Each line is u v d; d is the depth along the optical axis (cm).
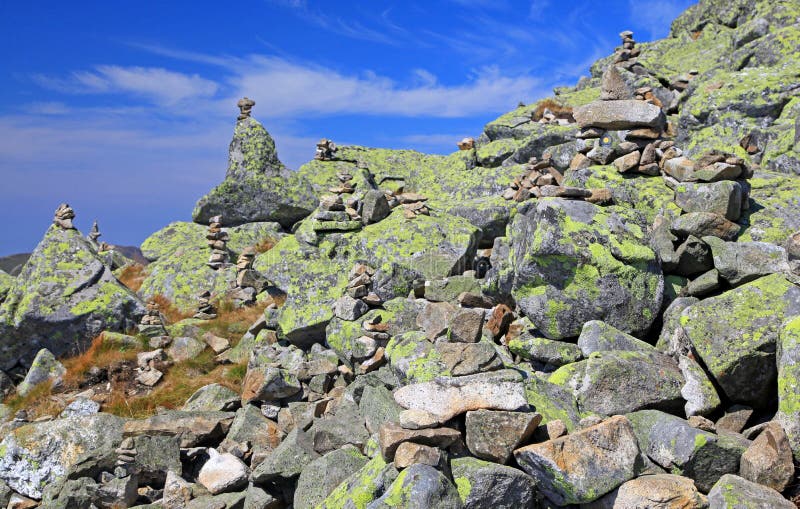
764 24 2834
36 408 1814
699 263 1283
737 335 1006
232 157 3281
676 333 1144
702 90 2330
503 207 2283
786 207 1366
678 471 888
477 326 1218
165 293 2639
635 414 1005
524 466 895
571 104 3262
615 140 1694
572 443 877
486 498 868
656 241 1330
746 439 915
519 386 974
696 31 3794
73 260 2244
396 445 916
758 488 813
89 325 2141
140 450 1417
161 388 1830
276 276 1939
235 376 1816
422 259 1822
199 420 1501
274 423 1522
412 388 1000
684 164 1447
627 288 1224
